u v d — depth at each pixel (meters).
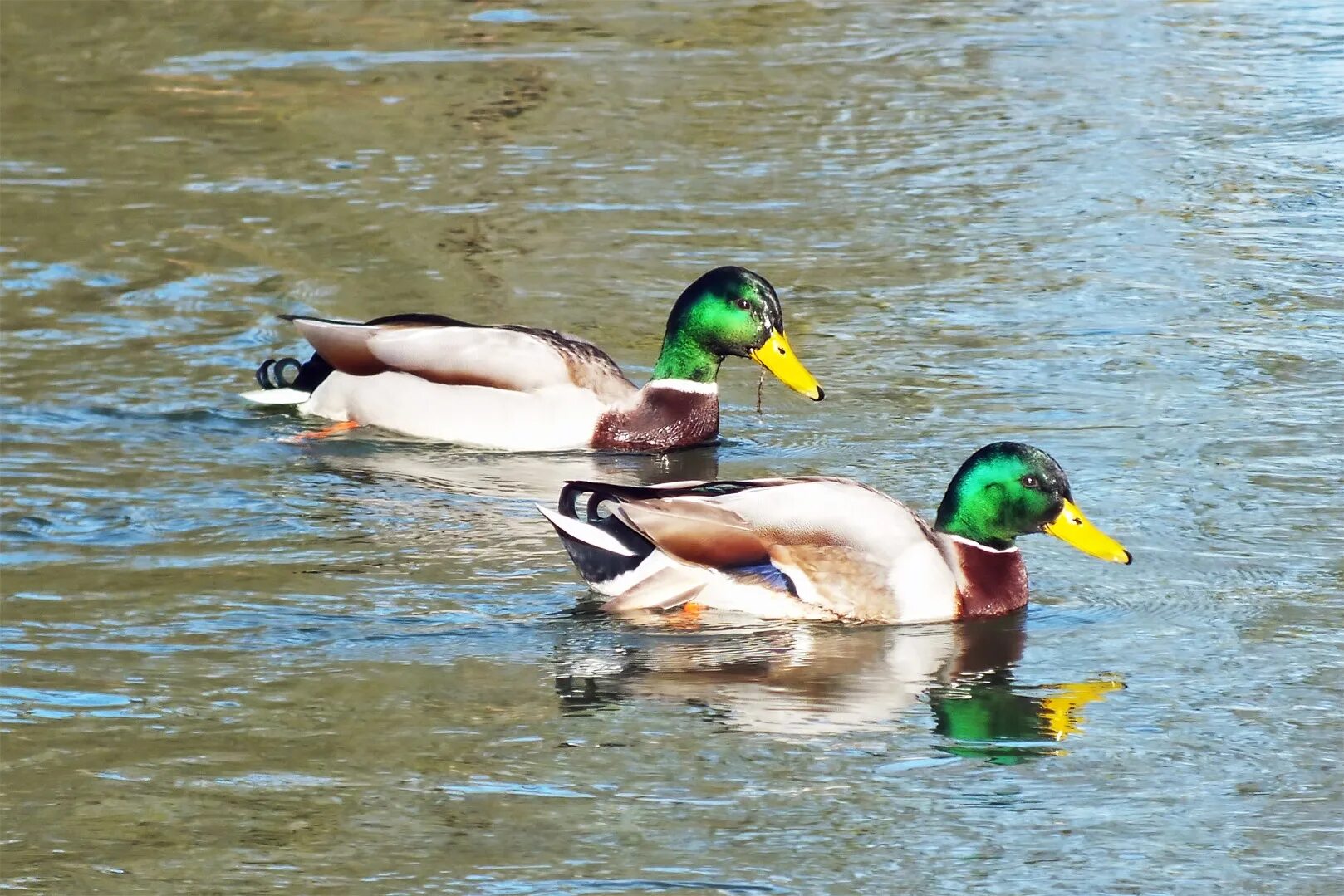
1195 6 29.80
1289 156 22.36
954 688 10.55
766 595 11.49
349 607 11.58
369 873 8.67
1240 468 13.79
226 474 14.10
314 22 28.70
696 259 19.44
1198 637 11.19
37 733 9.97
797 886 8.55
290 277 18.88
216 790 9.41
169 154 22.92
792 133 23.70
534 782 9.48
